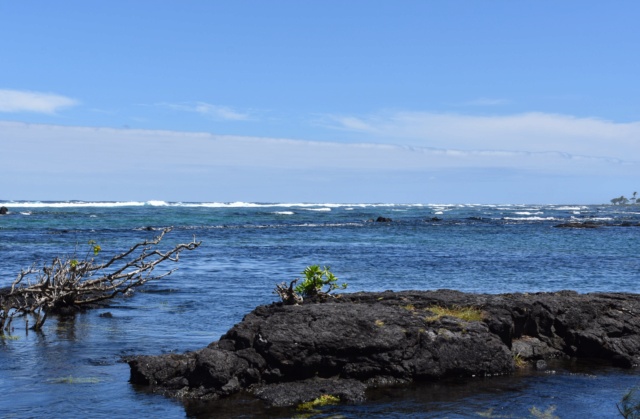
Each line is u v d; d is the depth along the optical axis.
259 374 11.65
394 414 10.37
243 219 93.12
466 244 51.28
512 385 11.98
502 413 10.48
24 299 17.70
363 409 10.59
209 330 16.47
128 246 42.28
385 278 28.16
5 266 29.11
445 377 12.32
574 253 44.06
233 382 11.31
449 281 27.48
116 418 10.02
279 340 11.74
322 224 82.69
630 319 14.77
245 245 46.66
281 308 13.33
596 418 10.28
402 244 50.16
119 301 20.69
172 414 10.23
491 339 12.82
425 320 12.84
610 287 26.50
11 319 16.02
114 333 15.96
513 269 32.97
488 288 25.59
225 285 24.94
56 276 17.92
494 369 12.64
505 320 13.56
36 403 10.64
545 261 37.81
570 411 10.60
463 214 146.75
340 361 11.94
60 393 11.15
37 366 12.80
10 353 13.80
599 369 13.27
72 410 10.34
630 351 13.90
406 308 13.68
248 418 10.09
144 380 11.65
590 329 14.30
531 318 14.40
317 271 15.16
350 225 80.69
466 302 14.38
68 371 12.48
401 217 118.56
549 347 14.25
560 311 14.55
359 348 11.96
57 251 37.06
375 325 12.36
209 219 90.44
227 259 35.88
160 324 17.17
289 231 65.69
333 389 11.23
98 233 55.84
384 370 12.08
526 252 44.31
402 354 12.18
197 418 10.06
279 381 11.70
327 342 11.87
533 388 11.83
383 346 12.06
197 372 11.35
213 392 11.10
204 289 23.77
